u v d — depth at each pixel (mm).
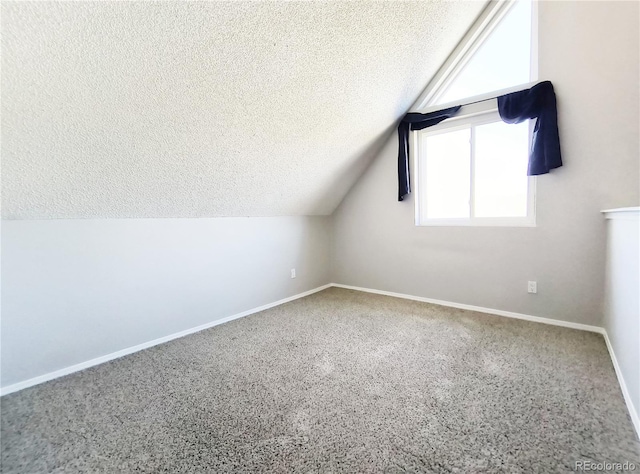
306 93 1929
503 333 2215
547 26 2195
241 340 2250
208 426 1304
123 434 1271
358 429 1257
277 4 1352
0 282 1600
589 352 1872
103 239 1966
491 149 2645
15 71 1059
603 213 2084
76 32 1045
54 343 1776
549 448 1125
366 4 1619
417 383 1590
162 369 1834
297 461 1101
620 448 1113
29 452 1187
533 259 2434
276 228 3197
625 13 1951
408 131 2998
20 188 1475
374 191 3406
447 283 2938
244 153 2102
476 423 1271
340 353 1975
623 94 1998
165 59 1287
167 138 1657
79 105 1271
